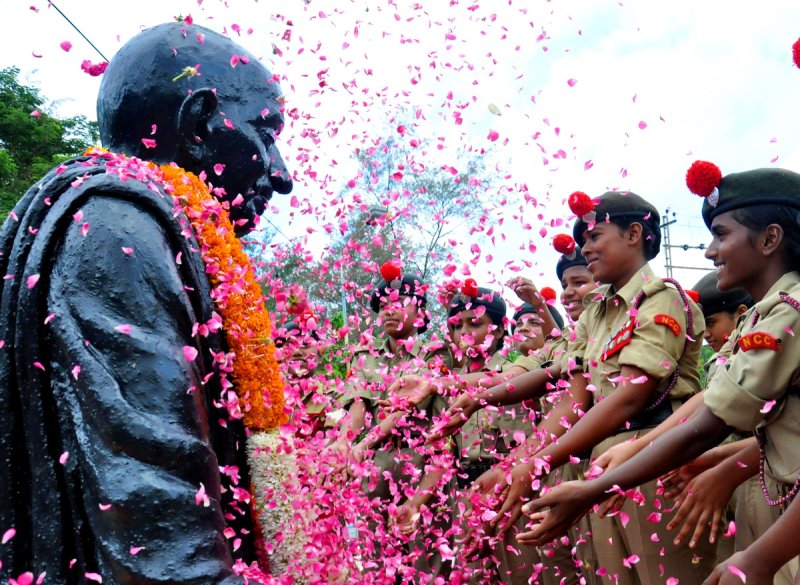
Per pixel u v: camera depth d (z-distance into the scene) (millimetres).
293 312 2268
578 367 3260
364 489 2986
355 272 3070
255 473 1678
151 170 1694
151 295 1419
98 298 1385
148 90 1811
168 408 1328
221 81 1871
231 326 1681
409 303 4043
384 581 2143
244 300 1733
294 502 1701
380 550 2998
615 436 2982
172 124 1814
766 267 2303
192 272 1574
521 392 3363
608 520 2971
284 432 1762
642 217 3189
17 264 1477
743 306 3682
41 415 1380
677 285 3066
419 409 4355
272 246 2480
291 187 2195
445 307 4402
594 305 3348
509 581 3971
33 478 1372
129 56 1851
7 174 13969
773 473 2162
